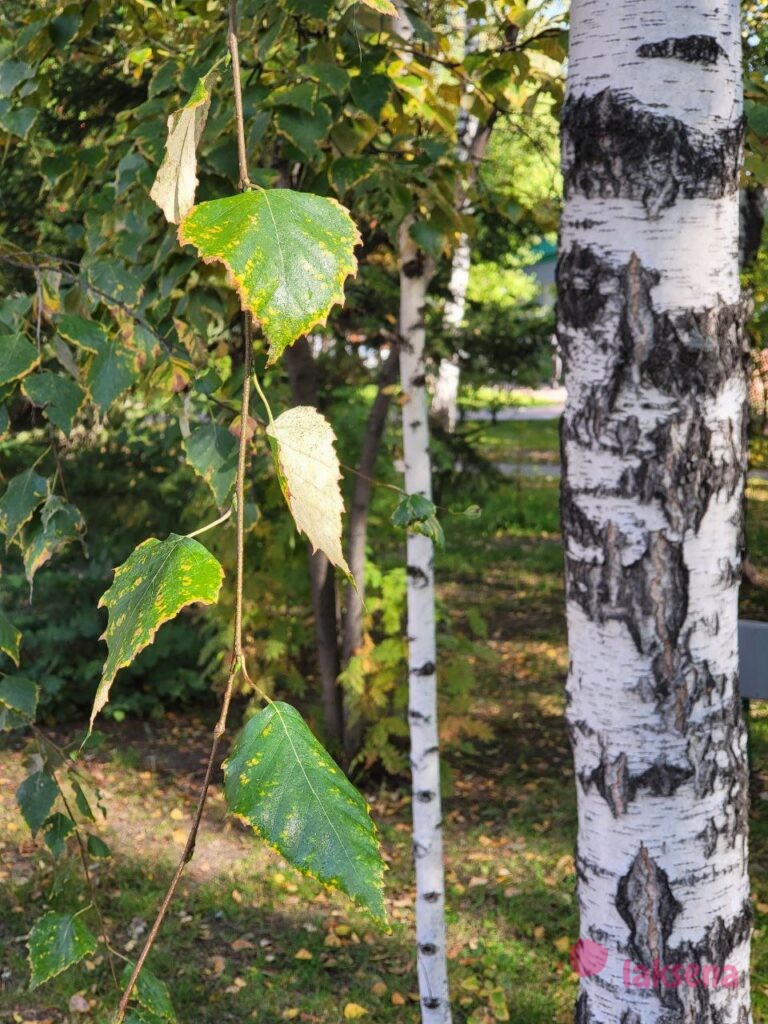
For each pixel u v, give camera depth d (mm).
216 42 2289
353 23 2393
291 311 576
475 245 6457
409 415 3625
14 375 1544
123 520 6801
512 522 14234
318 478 662
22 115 2162
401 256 3553
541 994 4156
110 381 1653
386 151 2967
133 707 7172
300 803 616
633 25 1981
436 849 3566
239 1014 4062
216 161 2080
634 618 2113
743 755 2213
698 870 2158
